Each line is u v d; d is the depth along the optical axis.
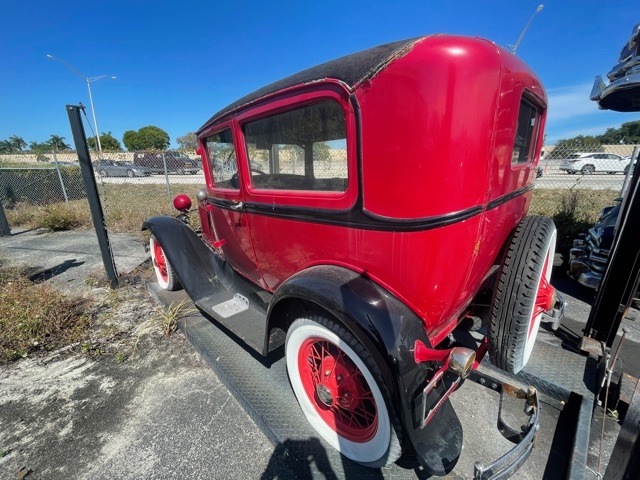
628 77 1.77
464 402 2.06
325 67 1.42
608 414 1.87
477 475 1.26
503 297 1.70
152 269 4.43
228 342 2.56
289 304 1.79
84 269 4.62
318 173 1.60
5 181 9.49
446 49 1.11
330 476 1.58
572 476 1.44
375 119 1.23
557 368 2.11
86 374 2.40
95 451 1.78
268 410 1.92
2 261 5.02
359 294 1.40
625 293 2.11
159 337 2.83
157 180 16.77
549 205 6.59
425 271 1.31
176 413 2.02
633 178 1.96
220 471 1.65
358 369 1.50
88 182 3.46
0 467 1.70
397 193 1.24
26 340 2.71
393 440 1.42
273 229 1.94
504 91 1.30
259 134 1.91
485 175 1.29
